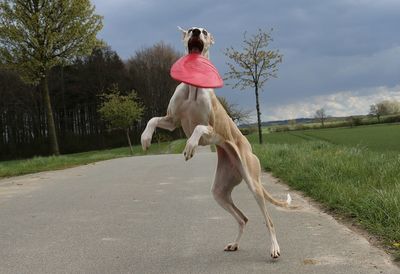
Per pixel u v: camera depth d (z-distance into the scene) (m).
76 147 73.75
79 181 14.05
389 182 8.71
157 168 17.50
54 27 27.66
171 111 5.28
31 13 27.31
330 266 5.13
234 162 5.68
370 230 6.44
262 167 15.11
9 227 7.75
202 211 8.55
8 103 66.38
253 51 30.64
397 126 61.66
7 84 65.06
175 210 8.74
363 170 10.23
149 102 84.50
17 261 5.79
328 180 9.80
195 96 5.12
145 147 5.18
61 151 71.94
